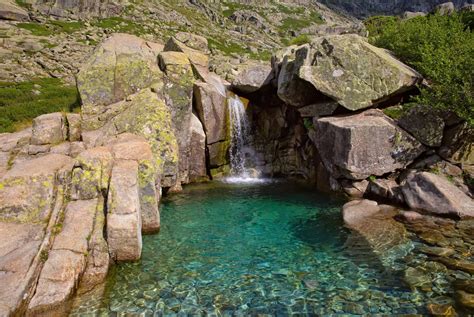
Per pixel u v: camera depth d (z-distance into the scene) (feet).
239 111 65.62
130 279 27.48
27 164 35.40
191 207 46.37
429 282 25.22
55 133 48.98
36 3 231.71
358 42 51.39
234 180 61.57
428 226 34.81
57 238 27.07
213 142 60.29
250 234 37.17
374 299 23.89
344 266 28.94
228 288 26.37
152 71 57.06
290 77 55.36
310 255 31.53
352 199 46.01
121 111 52.11
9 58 128.77
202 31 284.41
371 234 34.30
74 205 30.96
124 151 37.29
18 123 68.33
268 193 52.60
